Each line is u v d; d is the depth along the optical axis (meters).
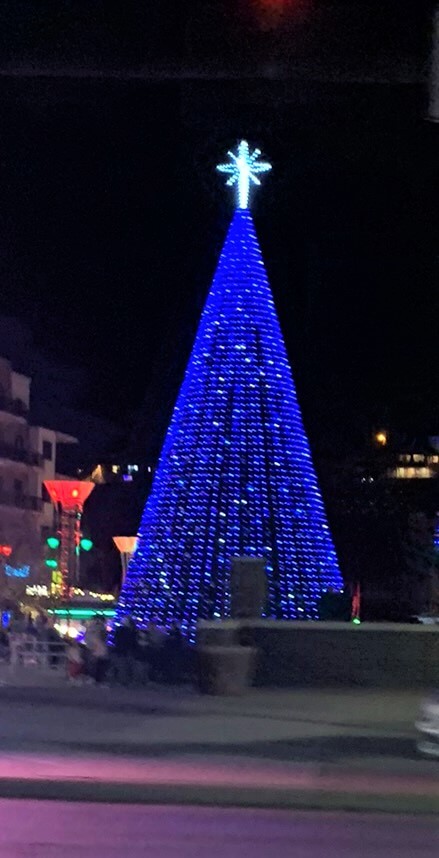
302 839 9.80
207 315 26.20
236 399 25.47
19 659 26.42
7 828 10.08
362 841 9.75
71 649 23.70
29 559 49.78
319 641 21.64
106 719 16.77
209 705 18.66
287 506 25.16
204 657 20.34
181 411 26.08
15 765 12.74
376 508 36.44
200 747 14.13
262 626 21.75
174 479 25.64
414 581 32.44
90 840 9.54
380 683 21.41
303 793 11.51
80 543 40.78
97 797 11.67
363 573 35.81
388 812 11.28
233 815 11.02
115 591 56.34
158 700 19.42
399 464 38.41
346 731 15.61
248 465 25.14
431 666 21.41
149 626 23.95
